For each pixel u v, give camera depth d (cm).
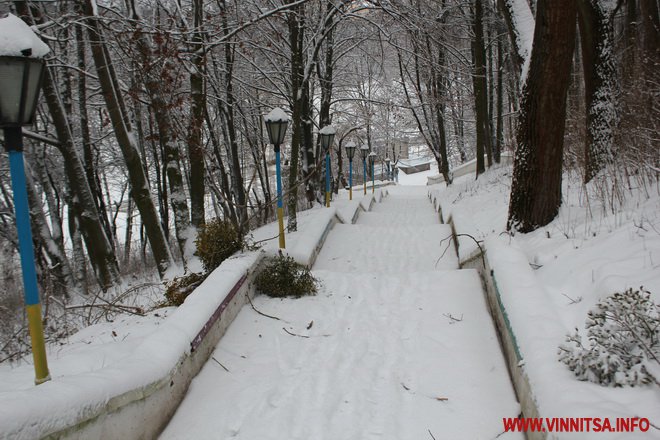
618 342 301
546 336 345
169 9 1406
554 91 620
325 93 1734
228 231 682
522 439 317
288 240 833
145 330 534
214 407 389
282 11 1002
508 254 516
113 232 2220
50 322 686
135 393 327
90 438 283
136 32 877
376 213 1552
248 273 612
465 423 345
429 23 1293
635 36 1234
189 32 927
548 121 631
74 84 1580
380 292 622
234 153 1658
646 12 1023
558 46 600
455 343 464
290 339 505
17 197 336
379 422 357
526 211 673
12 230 1470
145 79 970
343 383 414
